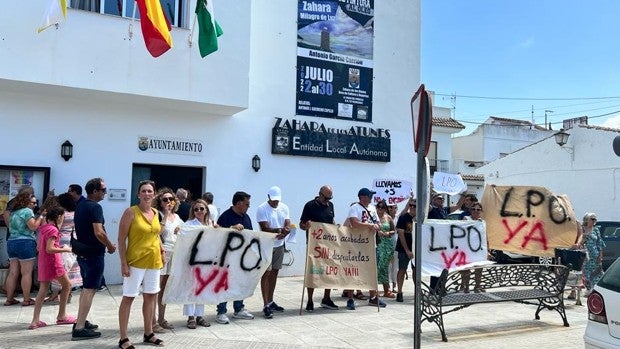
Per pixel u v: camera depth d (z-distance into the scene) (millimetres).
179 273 7000
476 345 6699
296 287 10641
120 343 6023
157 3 9148
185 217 9586
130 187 10609
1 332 6707
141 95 9867
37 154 9859
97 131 10352
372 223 8867
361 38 13336
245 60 10828
